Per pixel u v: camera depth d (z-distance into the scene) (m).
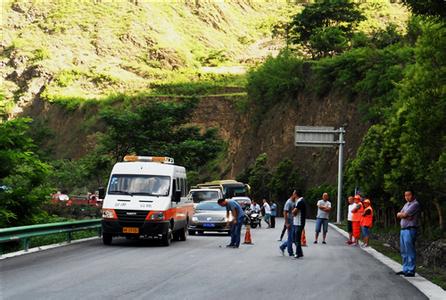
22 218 22.81
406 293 12.18
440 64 21.08
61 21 194.38
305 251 22.17
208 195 37.09
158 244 23.64
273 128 90.88
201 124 123.00
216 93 144.25
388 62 65.31
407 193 15.13
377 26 176.00
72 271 14.48
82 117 142.88
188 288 12.25
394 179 26.75
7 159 22.89
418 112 21.16
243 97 115.12
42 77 162.12
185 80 165.50
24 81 163.88
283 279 13.98
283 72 91.06
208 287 12.45
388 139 31.27
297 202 19.58
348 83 75.50
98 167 53.97
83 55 180.25
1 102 25.34
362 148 41.22
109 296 11.05
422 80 21.06
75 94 156.62
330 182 72.88
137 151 52.38
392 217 38.78
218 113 123.19
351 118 73.94
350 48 87.50
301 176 79.12
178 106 53.78
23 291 11.46
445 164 21.00
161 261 17.28
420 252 20.47
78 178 71.06
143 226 22.11
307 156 80.62
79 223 23.38
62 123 145.62
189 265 16.42
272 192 80.88
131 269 15.18
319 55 94.12
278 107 91.88
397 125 29.66
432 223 29.23
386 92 63.94
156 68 181.38
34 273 13.98
